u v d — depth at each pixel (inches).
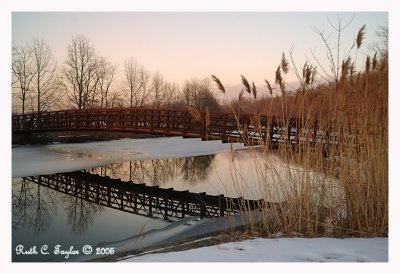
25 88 883.4
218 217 290.4
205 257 165.8
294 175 218.7
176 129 678.5
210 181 438.9
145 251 207.5
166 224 287.6
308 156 214.7
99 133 1002.1
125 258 195.0
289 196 216.5
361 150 212.8
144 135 1094.4
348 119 214.7
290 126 235.9
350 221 208.4
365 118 213.8
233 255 166.9
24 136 865.5
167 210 333.1
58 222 298.4
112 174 528.7
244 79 211.8
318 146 220.4
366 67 206.7
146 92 1208.8
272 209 219.1
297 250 169.2
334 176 219.3
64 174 529.3
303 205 212.8
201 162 589.0
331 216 210.8
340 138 217.2
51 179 494.0
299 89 213.9
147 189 430.9
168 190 419.2
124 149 782.5
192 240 223.9
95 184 465.4
